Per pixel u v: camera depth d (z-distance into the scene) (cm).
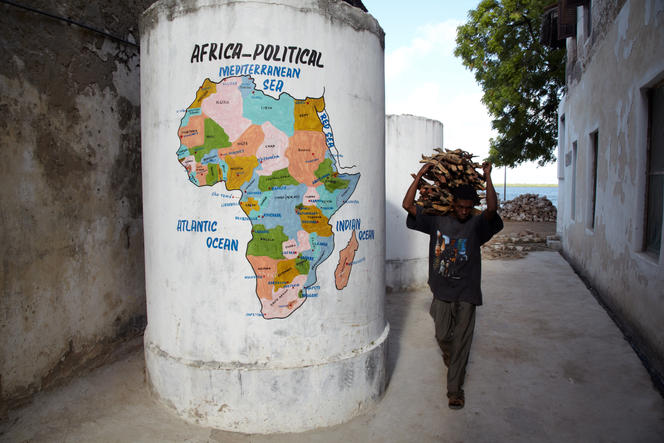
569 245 955
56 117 334
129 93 405
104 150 379
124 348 404
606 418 318
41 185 323
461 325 327
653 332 415
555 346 457
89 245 366
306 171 286
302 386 289
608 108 609
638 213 477
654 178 458
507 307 598
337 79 295
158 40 294
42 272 325
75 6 346
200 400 292
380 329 343
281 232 284
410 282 709
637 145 477
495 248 1083
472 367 405
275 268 284
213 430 289
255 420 287
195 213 288
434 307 341
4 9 295
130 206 410
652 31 432
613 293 569
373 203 325
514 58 1677
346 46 299
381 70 338
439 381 373
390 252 699
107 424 293
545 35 1295
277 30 276
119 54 392
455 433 296
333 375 297
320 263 293
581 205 823
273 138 280
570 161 956
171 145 293
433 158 348
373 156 323
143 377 360
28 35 311
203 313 291
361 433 293
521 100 1711
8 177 299
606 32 627
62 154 339
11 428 286
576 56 914
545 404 338
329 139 293
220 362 291
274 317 286
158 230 306
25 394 315
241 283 284
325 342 298
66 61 341
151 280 319
